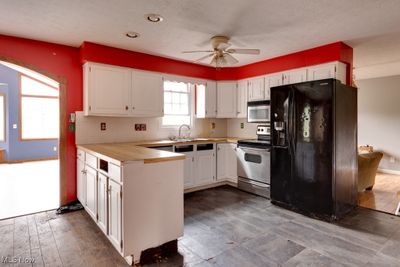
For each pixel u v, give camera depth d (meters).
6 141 7.04
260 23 2.69
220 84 4.81
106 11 2.41
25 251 2.23
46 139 7.64
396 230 2.69
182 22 2.67
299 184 3.18
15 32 2.94
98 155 2.48
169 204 2.25
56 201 3.60
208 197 3.85
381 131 5.89
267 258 2.13
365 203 3.59
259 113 4.23
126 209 2.00
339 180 2.98
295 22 2.66
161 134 4.36
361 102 6.18
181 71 4.27
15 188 4.28
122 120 3.89
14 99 7.09
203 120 4.98
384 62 4.40
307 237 2.52
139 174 2.06
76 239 2.46
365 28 2.83
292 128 3.24
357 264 2.03
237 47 3.51
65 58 3.40
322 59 3.40
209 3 2.25
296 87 3.19
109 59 3.44
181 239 2.48
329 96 2.87
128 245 2.01
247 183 4.08
